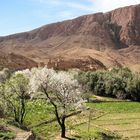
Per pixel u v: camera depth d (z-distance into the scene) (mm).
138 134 68625
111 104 111062
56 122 70062
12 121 48906
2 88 57844
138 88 131875
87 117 82188
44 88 57469
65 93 58406
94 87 141750
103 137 63438
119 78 137000
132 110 100688
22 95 58469
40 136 55625
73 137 59719
